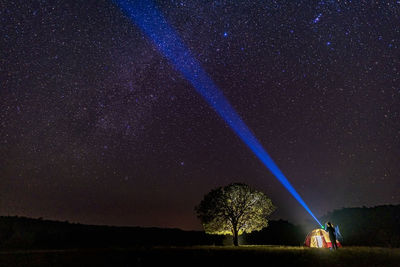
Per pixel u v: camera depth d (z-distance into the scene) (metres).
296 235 36.66
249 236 37.94
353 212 39.09
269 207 30.09
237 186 30.53
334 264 13.16
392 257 14.88
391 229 30.69
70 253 17.61
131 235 42.12
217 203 29.70
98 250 19.02
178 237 42.12
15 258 15.76
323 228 23.59
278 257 15.17
